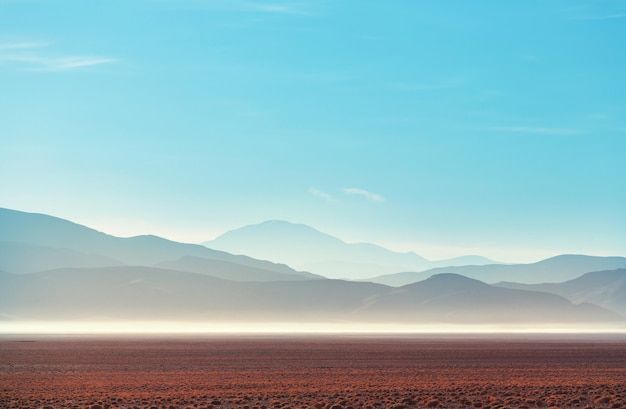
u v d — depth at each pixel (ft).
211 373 320.09
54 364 373.40
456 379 288.92
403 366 366.63
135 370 336.29
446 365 375.04
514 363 391.65
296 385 261.03
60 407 190.49
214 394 227.61
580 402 199.72
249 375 309.42
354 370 338.95
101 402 201.36
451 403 200.44
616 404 189.37
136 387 252.62
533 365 376.68
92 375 305.94
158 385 260.01
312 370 338.75
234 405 198.49
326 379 288.71
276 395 222.48
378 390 238.07
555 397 208.64
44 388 248.73
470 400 205.67
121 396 220.02
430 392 230.07
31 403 200.85
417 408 192.44
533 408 190.19
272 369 344.90
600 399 200.23
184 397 215.72
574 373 323.37
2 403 200.64
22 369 338.54
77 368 347.15
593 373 323.78
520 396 215.92
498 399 206.59
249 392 234.17
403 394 224.74
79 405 195.72
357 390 239.09
